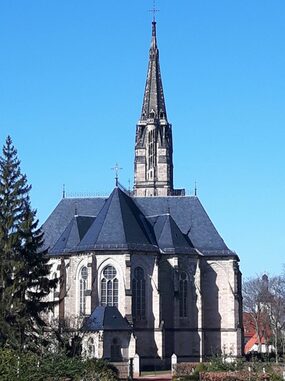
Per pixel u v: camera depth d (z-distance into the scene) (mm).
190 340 130375
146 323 124625
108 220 126438
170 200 141750
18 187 101250
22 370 58094
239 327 134875
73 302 125500
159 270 128500
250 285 188625
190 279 132375
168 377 103000
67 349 96312
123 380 91312
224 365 89125
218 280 136375
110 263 122875
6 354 59188
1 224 98062
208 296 135875
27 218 99812
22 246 98188
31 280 97562
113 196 130375
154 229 134750
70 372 67750
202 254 136000
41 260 99438
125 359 114125
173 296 129125
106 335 114000
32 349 86250
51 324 106188
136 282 124812
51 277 128875
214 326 135125
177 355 128125
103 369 76125
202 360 129875
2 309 90000
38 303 97000
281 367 88062
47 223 141375
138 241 125875
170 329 128625
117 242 123438
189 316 131125
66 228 134750
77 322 116375
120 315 118188
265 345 175125
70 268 127125
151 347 124125
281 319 177750
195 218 140250
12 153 102625
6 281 93562
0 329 88312
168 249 130250
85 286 124125
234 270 136125
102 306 119500
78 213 141750
